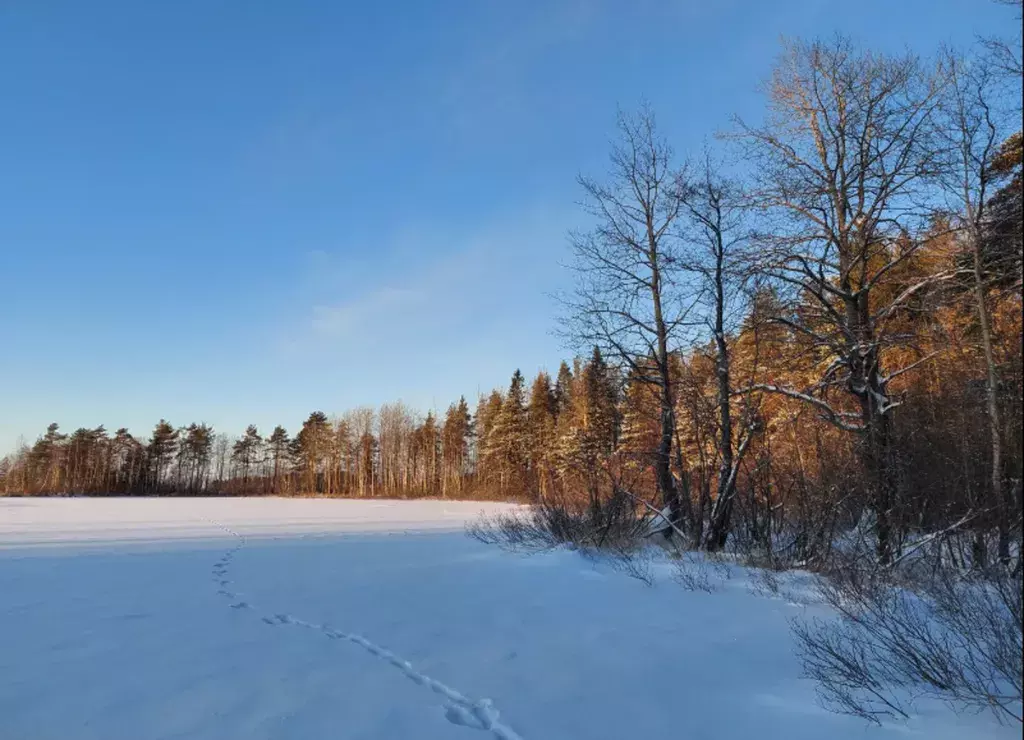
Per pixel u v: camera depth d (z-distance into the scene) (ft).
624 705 14.20
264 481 285.02
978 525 24.50
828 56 37.45
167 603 25.88
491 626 21.83
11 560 39.81
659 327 45.44
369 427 253.44
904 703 13.32
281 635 20.59
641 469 44.70
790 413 39.27
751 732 12.54
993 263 29.96
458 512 109.50
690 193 40.40
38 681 15.83
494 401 196.44
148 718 13.47
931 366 36.04
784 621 21.20
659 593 26.76
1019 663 12.69
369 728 12.95
